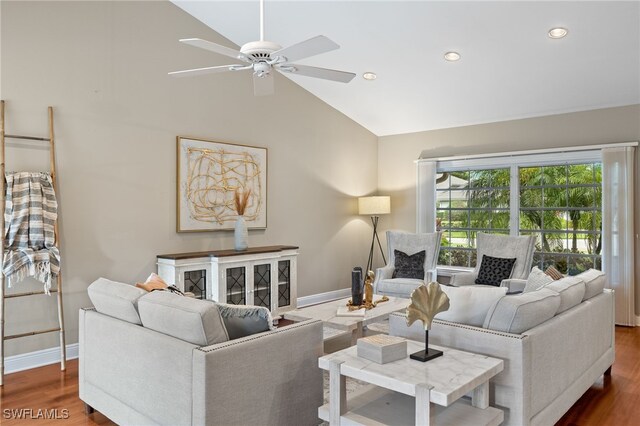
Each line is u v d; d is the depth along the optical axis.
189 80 4.82
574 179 5.61
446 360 2.22
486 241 5.44
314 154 6.21
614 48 4.24
